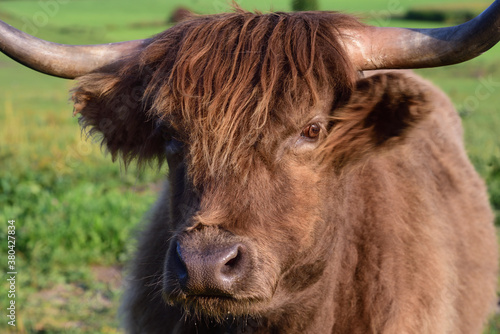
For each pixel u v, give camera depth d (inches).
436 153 272.1
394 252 219.0
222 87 175.2
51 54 211.6
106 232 514.3
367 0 1451.8
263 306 171.3
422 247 227.0
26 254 492.4
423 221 233.9
